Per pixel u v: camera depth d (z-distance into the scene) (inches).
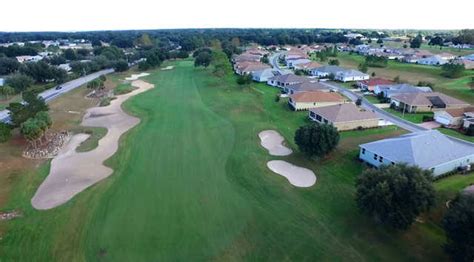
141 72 5324.8
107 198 1512.1
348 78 4254.4
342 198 1475.1
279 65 5762.8
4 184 1643.7
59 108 3100.4
